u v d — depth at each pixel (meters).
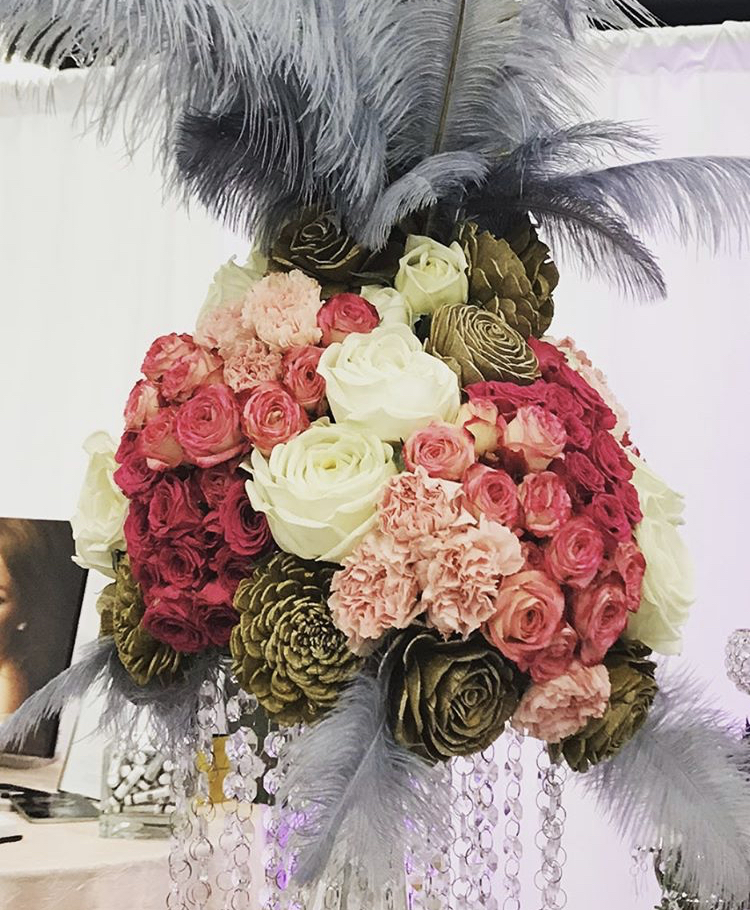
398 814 0.56
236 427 0.64
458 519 0.58
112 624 0.74
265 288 0.69
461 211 0.75
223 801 0.76
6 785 1.34
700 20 2.05
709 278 1.93
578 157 0.74
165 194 0.78
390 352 0.65
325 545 0.60
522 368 0.66
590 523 0.61
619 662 0.64
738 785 0.63
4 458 2.13
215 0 0.62
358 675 0.60
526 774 1.64
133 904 1.06
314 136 0.69
